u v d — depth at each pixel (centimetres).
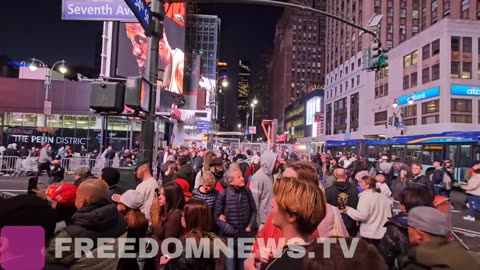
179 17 5006
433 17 7088
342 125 8425
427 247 262
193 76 6059
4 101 3155
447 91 4775
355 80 7700
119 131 3453
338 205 600
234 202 557
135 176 645
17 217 227
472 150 2162
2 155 2228
